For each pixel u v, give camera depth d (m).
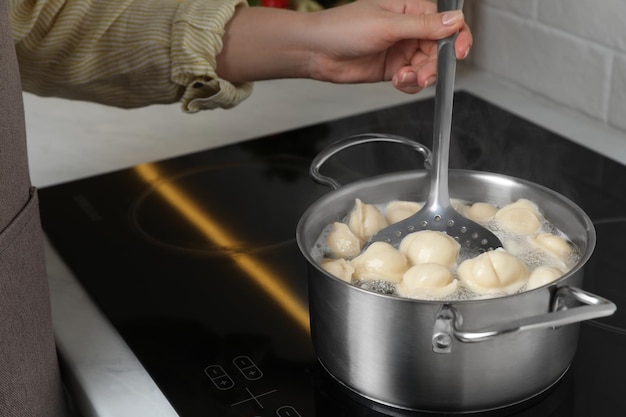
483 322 0.52
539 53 1.12
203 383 0.64
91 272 0.80
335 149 0.73
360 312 0.55
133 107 0.95
